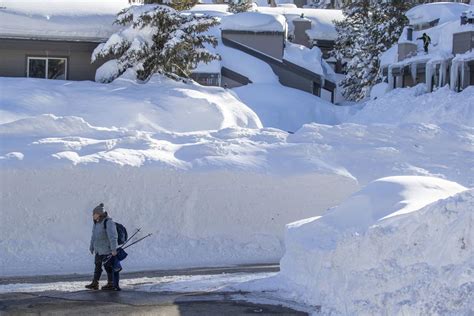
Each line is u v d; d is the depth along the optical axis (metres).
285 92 59.16
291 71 66.50
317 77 67.00
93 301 19.73
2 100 42.34
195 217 30.75
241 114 45.69
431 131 37.06
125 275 25.08
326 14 99.75
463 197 15.52
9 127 34.34
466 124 44.75
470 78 49.81
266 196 31.59
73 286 22.53
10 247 28.64
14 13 53.09
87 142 32.94
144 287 22.12
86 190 30.12
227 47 65.62
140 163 31.02
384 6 82.69
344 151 34.72
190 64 50.28
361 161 34.34
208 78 60.19
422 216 16.12
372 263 17.17
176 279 23.84
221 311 18.39
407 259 16.08
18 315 18.14
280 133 36.44
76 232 29.38
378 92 61.16
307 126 36.69
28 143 32.47
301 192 31.88
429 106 48.66
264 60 66.00
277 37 66.62
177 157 32.72
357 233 18.11
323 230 20.62
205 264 28.06
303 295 19.59
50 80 46.62
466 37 51.66
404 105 51.69
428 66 52.91
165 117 42.38
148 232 30.17
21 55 52.66
